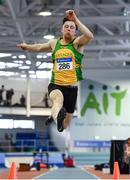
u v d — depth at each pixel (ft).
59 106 25.40
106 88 163.43
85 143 161.68
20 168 105.09
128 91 163.22
